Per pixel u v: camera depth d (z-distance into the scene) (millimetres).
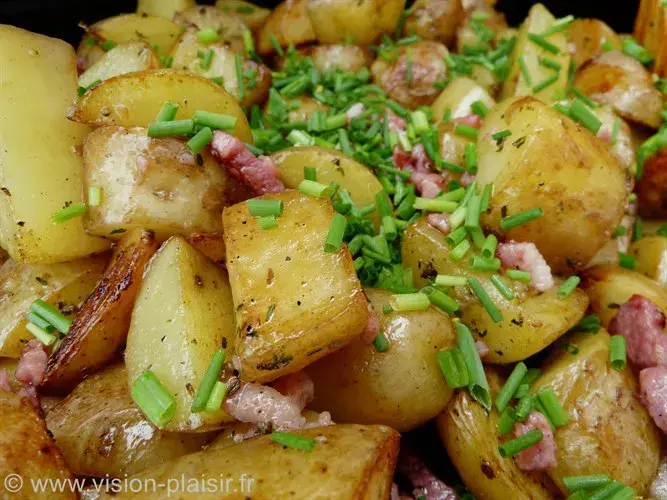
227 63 171
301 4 193
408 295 119
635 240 166
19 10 198
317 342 103
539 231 133
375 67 189
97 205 120
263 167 126
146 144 121
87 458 109
